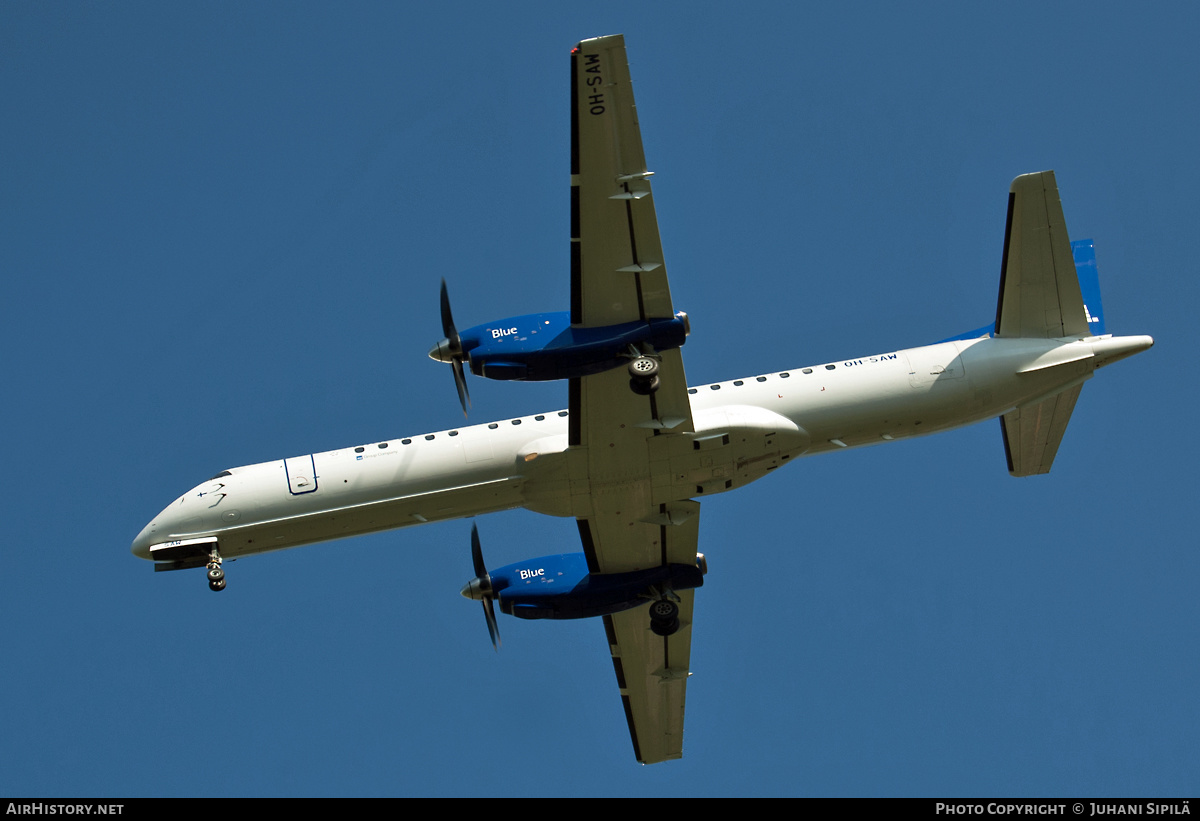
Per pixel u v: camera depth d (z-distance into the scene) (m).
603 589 82.75
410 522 80.19
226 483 79.38
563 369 69.50
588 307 69.06
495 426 79.06
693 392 78.94
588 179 64.81
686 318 69.81
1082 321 81.00
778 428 76.31
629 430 73.81
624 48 62.44
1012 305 80.88
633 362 69.19
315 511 78.62
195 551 79.38
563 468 75.94
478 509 79.31
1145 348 80.75
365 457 79.00
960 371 80.06
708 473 77.06
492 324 71.06
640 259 67.31
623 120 63.59
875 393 79.38
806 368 80.81
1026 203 78.75
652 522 79.31
